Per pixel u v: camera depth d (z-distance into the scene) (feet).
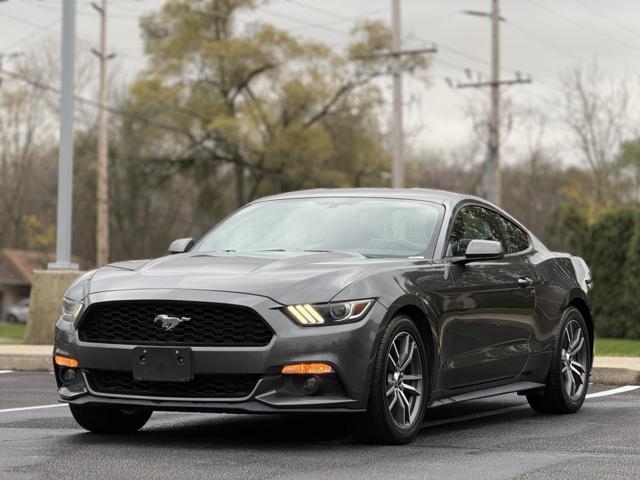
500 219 29.12
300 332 21.38
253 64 184.24
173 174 192.85
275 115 190.90
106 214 156.35
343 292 21.91
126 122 192.03
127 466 20.04
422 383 23.59
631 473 19.39
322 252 24.68
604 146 227.40
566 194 222.28
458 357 24.91
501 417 28.35
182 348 21.57
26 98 223.30
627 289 95.96
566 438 24.08
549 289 29.12
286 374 21.33
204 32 188.96
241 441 23.31
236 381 21.62
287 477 18.88
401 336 23.00
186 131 185.26
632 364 39.45
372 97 191.83
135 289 22.30
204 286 21.94
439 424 26.78
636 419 27.99
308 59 187.52
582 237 99.55
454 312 24.71
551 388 28.81
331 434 24.44
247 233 26.84
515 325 27.35
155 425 26.04
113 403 22.26
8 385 37.60
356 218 26.27
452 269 25.12
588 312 31.19
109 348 22.16
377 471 19.53
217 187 197.16
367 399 21.98
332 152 188.34
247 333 21.54
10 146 233.35
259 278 22.13
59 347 23.13
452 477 18.93
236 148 187.11
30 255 276.41
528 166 258.57
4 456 21.25
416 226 25.90
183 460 20.74
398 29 132.05
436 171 265.75
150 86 185.06
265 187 193.47
